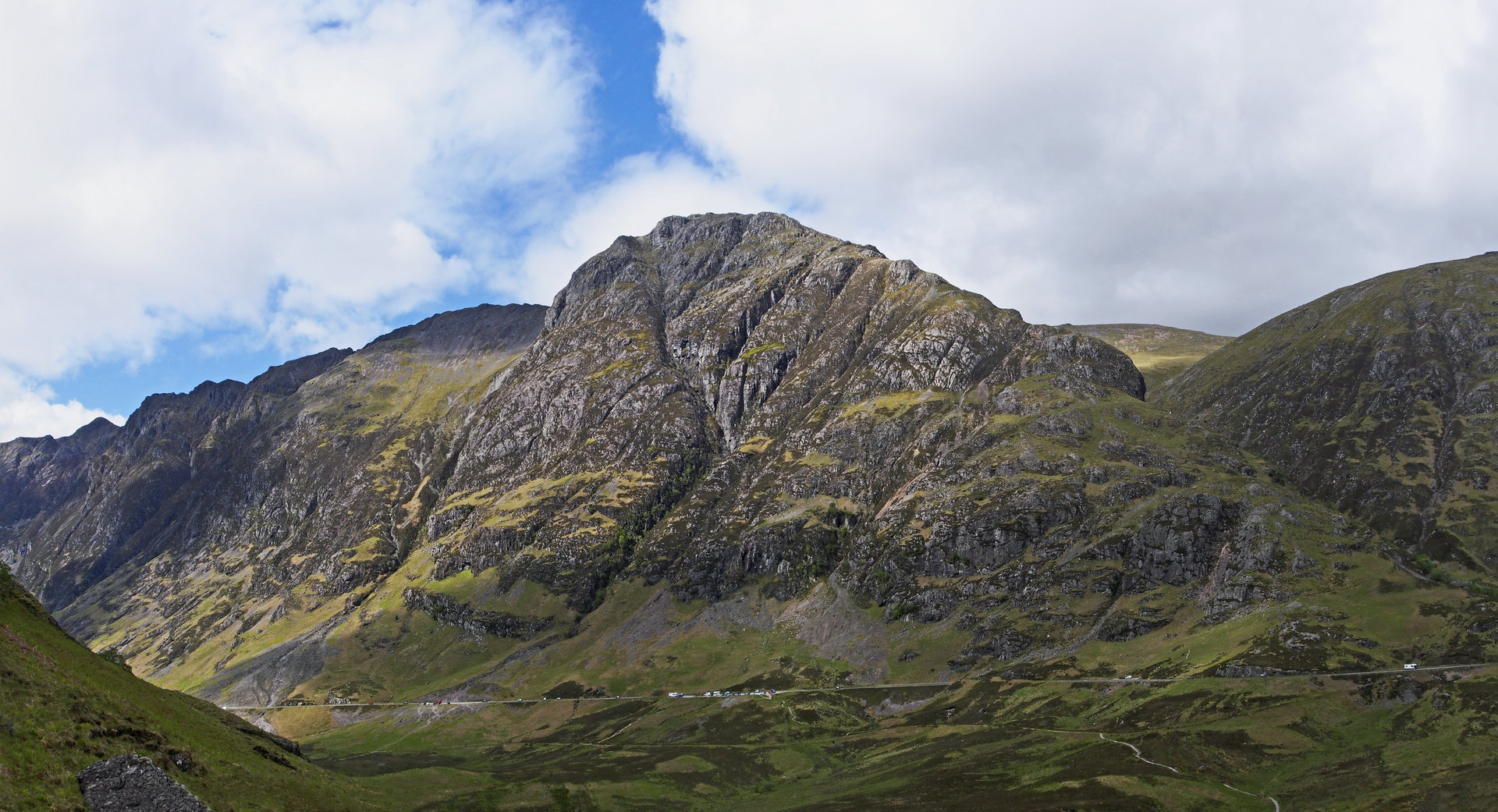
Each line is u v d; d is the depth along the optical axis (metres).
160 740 130.38
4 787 96.94
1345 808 187.88
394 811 174.62
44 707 116.50
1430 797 180.62
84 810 101.88
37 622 147.62
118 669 156.38
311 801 150.38
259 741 174.50
